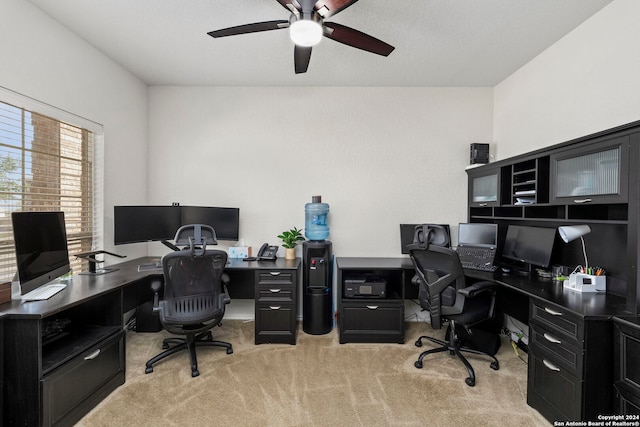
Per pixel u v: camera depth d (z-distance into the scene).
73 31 2.29
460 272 2.06
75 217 2.44
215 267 2.23
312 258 2.90
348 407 1.83
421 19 2.10
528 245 2.41
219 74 3.01
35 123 2.08
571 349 1.56
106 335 1.94
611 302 1.69
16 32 1.88
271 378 2.13
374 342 2.72
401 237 3.19
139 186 3.14
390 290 3.05
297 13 1.63
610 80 1.96
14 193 1.94
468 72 2.93
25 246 1.62
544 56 2.53
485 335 2.62
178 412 1.77
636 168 1.50
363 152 3.28
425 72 2.93
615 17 1.92
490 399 1.92
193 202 3.30
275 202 3.29
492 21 2.12
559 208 2.32
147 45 2.49
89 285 2.03
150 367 2.19
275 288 2.68
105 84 2.65
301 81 3.16
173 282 2.11
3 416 1.50
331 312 3.01
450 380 2.13
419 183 3.29
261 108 3.29
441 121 3.28
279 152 3.29
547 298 1.76
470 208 3.22
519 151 2.86
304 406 1.83
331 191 3.29
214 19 2.15
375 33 2.27
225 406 1.83
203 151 3.30
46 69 2.08
